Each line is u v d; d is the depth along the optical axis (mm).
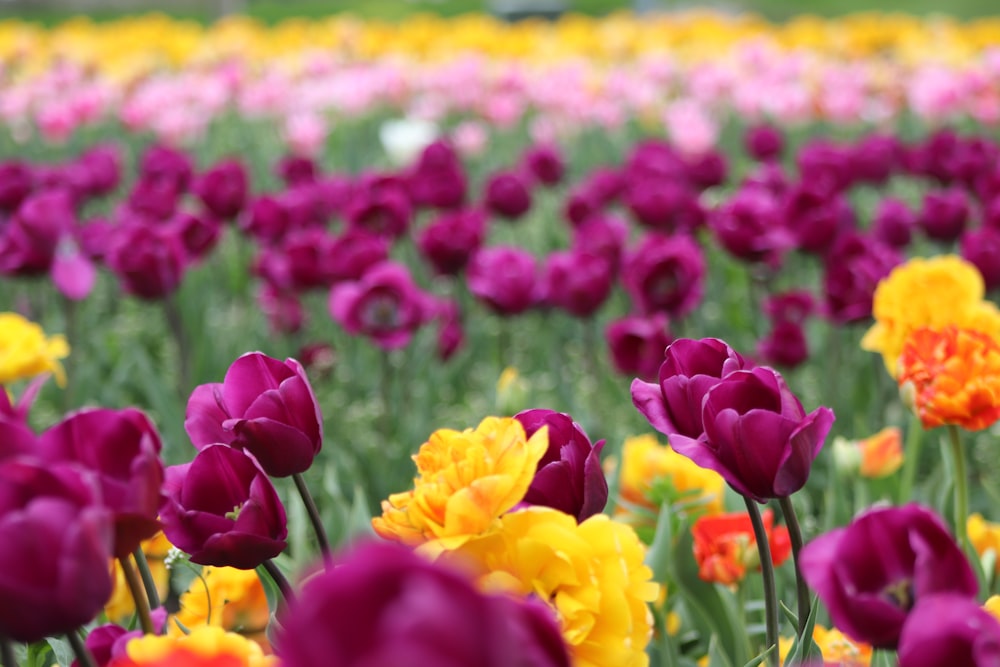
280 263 4336
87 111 8523
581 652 1177
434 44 14711
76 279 4133
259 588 1683
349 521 2482
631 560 1265
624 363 3391
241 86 10625
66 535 909
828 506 2650
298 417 1383
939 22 15930
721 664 1775
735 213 4293
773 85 9117
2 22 21453
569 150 9727
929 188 7172
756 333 4852
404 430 3938
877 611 1017
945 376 1815
